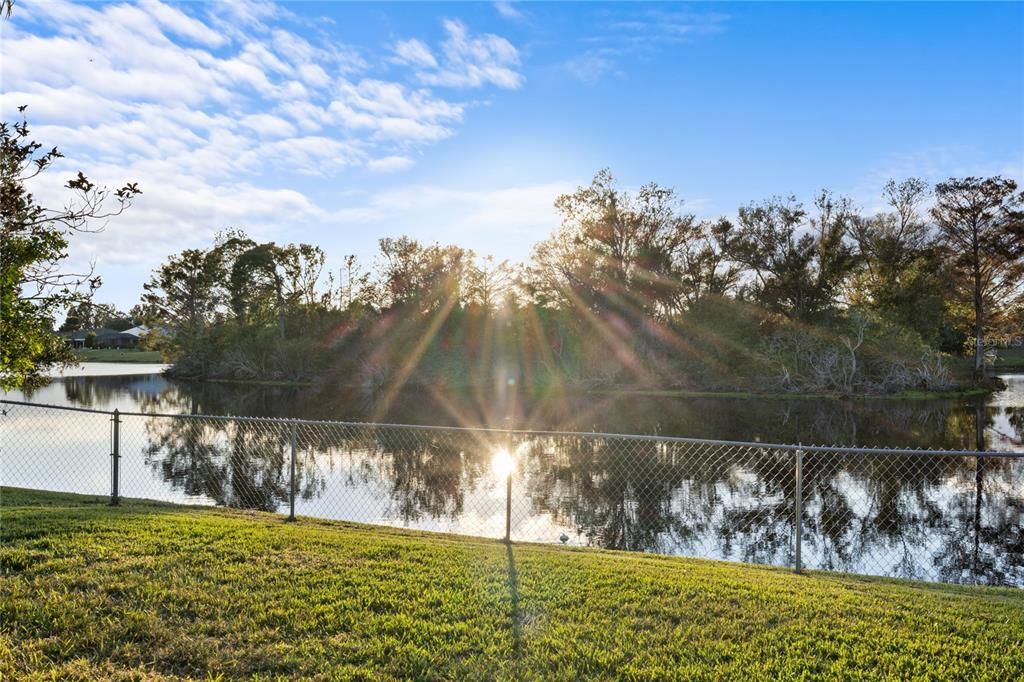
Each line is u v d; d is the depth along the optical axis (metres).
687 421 27.62
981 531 10.93
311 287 56.97
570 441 20.17
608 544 10.06
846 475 15.05
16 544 6.07
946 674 4.09
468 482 14.05
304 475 14.64
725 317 44.69
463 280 51.97
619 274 47.62
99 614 4.68
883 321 38.91
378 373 47.19
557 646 4.42
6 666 3.94
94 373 54.69
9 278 7.25
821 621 4.91
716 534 10.63
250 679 3.94
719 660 4.27
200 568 5.64
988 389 39.59
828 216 46.06
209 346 54.12
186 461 16.11
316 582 5.45
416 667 4.09
